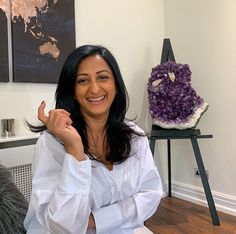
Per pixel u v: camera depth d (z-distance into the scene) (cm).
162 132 221
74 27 205
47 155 96
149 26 264
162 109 222
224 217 229
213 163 244
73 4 204
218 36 232
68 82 102
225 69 229
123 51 246
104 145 112
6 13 172
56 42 195
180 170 272
